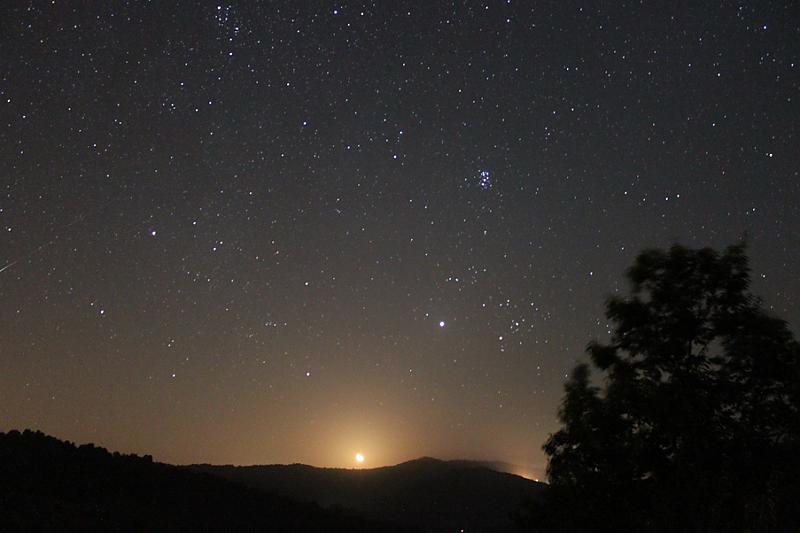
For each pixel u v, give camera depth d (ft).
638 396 35.17
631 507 35.37
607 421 36.09
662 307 37.14
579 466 36.99
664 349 36.06
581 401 37.29
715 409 34.65
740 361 34.58
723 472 33.12
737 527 32.65
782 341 34.40
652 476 35.42
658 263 37.73
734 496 32.81
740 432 33.47
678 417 33.65
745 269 36.63
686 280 36.96
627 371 37.17
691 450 33.50
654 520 33.99
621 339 37.76
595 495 36.09
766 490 32.81
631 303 37.55
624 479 35.68
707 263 36.78
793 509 32.63
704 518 32.55
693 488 32.68
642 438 35.04
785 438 33.53
